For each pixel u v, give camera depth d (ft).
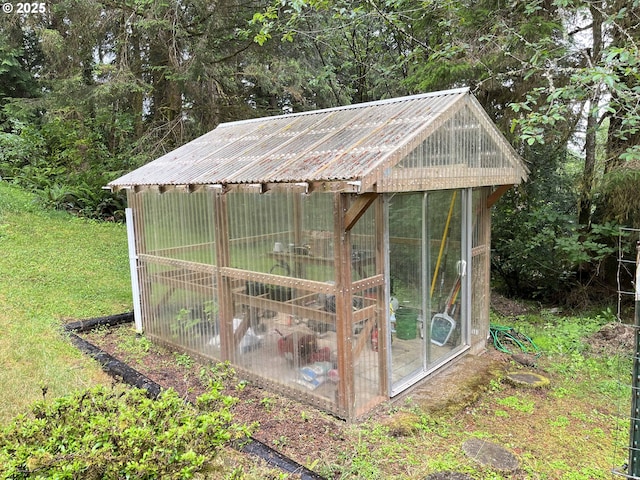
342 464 11.05
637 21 19.12
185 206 17.15
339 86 42.70
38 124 43.04
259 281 14.69
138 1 30.58
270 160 14.76
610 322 21.48
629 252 21.91
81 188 38.32
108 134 41.24
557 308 25.73
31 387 13.51
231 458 10.49
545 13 21.70
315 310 13.34
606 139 23.03
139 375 15.26
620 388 15.53
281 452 11.55
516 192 25.94
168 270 18.39
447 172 14.16
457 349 17.71
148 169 19.35
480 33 22.43
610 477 10.87
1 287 22.84
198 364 17.35
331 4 22.93
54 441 7.32
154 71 36.04
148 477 6.82
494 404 14.55
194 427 7.49
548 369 17.13
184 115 35.76
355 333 13.01
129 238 19.89
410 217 14.80
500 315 24.38
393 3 22.67
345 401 12.93
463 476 10.50
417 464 11.12
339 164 12.21
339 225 12.22
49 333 18.11
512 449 12.07
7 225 32.04
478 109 15.72
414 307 15.34
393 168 11.88
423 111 14.40
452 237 16.85
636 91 15.21
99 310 21.89
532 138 15.07
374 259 13.65
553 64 16.76
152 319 19.48
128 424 7.63
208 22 32.09
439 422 13.24
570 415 13.92
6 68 41.68
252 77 36.60
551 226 24.94
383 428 12.68
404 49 34.06
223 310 16.19
